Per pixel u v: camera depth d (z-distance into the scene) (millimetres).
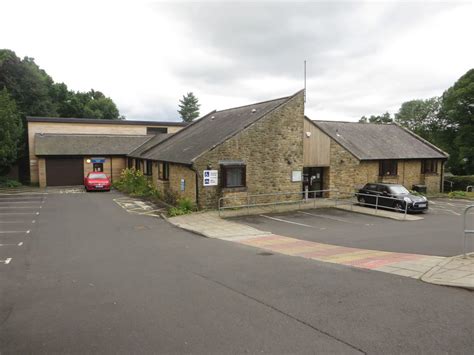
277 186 21000
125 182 30188
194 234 13906
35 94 44688
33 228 14945
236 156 19484
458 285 6738
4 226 15352
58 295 6855
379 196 20047
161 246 11703
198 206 18594
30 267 9117
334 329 5074
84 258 10078
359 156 26328
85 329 5250
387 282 7246
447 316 5422
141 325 5348
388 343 4621
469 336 4766
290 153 21359
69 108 57969
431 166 30953
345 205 21328
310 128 22500
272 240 12648
